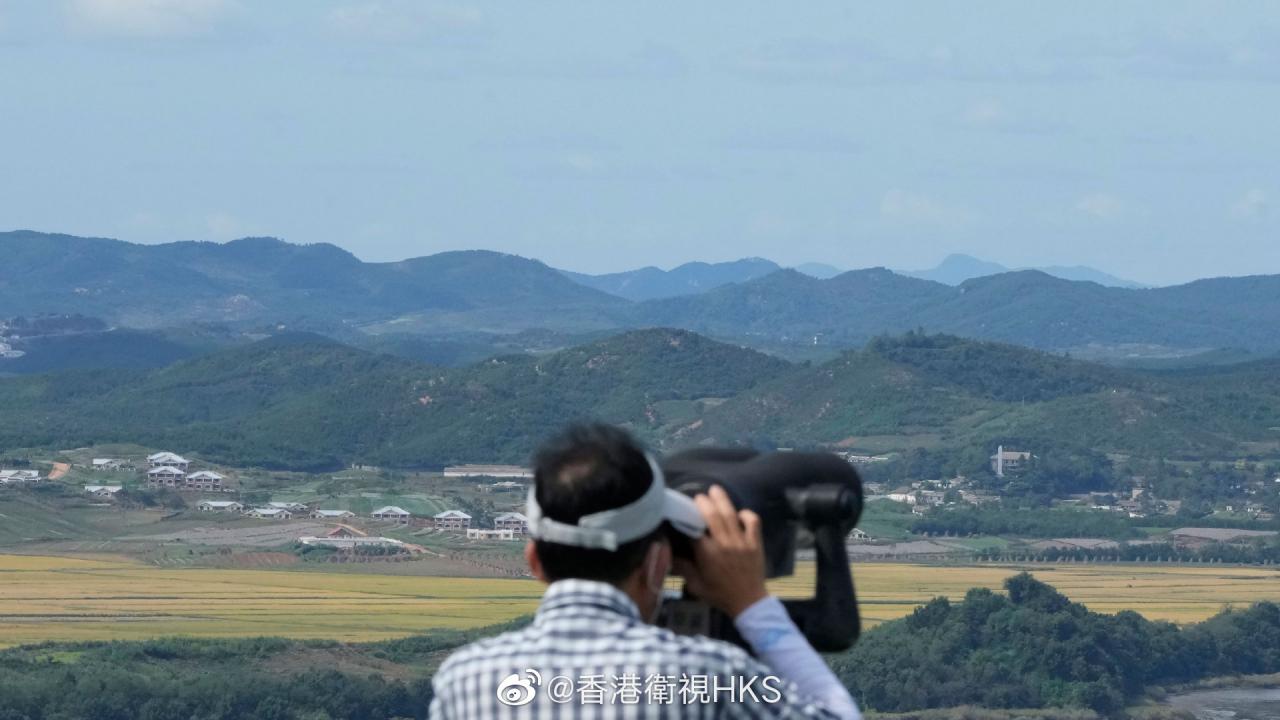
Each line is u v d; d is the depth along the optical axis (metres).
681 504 12.44
